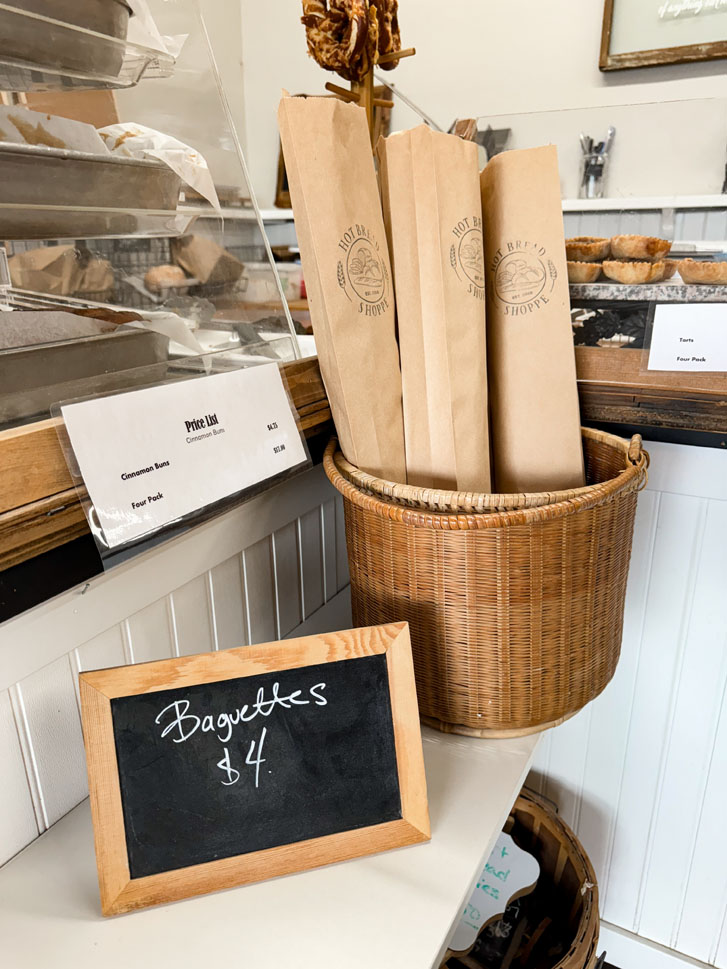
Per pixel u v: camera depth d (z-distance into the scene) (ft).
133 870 1.89
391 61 3.02
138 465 2.00
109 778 1.87
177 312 2.44
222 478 2.25
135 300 2.37
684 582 3.54
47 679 2.11
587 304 2.86
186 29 2.52
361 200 2.43
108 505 1.92
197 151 2.49
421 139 2.41
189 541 2.51
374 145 2.91
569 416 2.81
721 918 4.00
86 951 1.80
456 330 2.56
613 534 2.37
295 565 3.27
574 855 3.59
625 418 2.94
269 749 2.02
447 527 2.08
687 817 3.93
